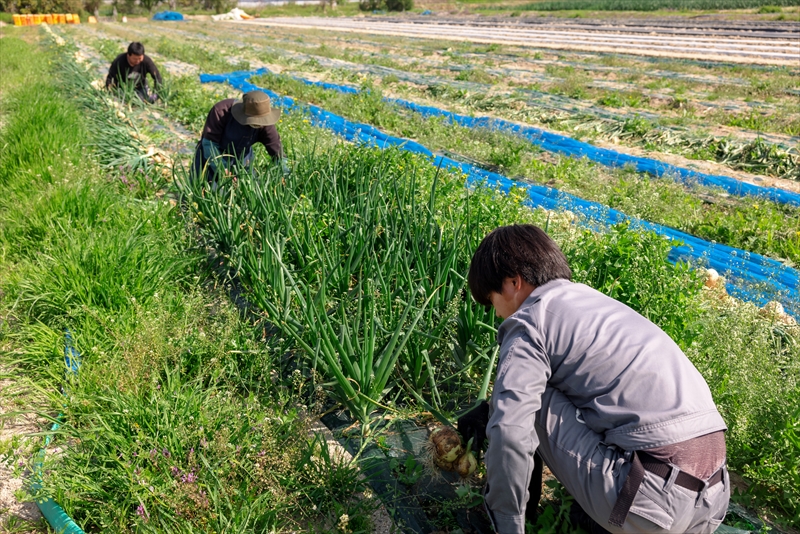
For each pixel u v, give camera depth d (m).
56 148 6.63
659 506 2.00
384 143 8.48
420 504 2.84
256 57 20.20
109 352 3.60
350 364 3.09
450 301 3.52
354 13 59.47
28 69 13.77
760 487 2.89
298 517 2.74
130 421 2.95
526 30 31.38
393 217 4.30
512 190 5.07
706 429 2.03
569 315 2.19
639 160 8.33
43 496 2.65
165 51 20.47
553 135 9.44
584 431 2.19
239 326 3.74
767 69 16.48
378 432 3.22
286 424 3.01
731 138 9.40
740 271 5.03
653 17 36.81
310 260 4.18
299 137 7.23
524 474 2.10
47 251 4.59
